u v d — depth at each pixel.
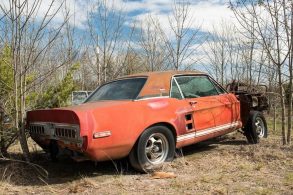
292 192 4.30
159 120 5.46
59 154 5.77
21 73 5.83
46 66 8.42
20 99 5.83
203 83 6.65
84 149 4.68
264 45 7.76
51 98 7.13
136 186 4.72
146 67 12.51
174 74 6.18
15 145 7.29
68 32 9.80
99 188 4.69
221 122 6.64
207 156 6.41
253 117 7.43
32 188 4.80
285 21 7.03
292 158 6.11
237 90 8.25
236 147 7.05
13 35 5.73
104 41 10.98
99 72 11.03
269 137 8.46
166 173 5.16
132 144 5.11
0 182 4.90
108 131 4.84
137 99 5.43
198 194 4.32
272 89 9.78
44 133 5.44
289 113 7.36
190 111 6.00
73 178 5.27
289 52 7.17
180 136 5.81
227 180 4.89
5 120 5.92
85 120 4.69
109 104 5.13
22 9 5.70
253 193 4.30
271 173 5.27
